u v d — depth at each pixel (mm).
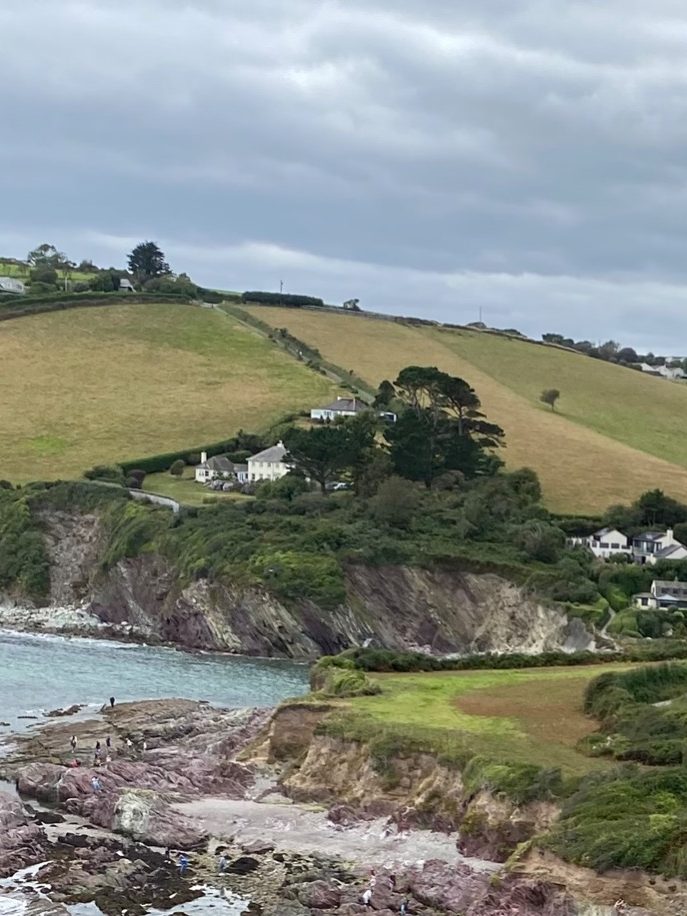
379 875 70375
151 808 79688
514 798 74312
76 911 65125
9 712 114625
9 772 90812
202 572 167750
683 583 167375
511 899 64812
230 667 147125
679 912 60406
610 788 71000
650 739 81438
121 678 135750
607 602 163000
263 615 160750
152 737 104875
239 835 79562
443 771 81125
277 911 65062
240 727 106188
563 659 119188
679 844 63531
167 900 67250
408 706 95500
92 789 84938
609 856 63750
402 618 165625
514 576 167750
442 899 67125
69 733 105062
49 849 74438
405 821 79438
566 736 86625
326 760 88562
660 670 97375
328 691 102125
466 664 116312
